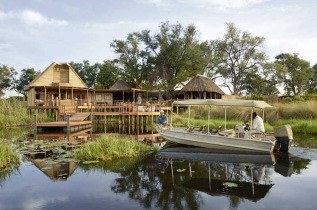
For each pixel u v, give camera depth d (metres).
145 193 5.65
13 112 24.25
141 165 8.22
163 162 8.70
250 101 10.52
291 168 7.79
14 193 5.62
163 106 26.05
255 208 4.80
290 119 18.36
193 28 34.31
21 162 8.47
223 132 12.05
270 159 9.13
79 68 58.09
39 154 9.80
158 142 13.49
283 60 55.47
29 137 15.30
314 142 12.30
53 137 15.37
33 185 6.17
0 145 9.09
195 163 8.57
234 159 9.24
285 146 10.39
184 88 33.03
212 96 35.81
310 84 61.53
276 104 21.88
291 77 53.97
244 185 6.21
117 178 6.78
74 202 5.12
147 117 24.55
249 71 49.09
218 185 6.20
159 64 35.75
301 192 5.67
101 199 5.29
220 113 22.89
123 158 9.29
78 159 8.96
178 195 5.54
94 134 17.05
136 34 39.16
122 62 39.19
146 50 37.47
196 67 35.28
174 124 19.23
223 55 48.50
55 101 25.94
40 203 5.07
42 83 28.98
